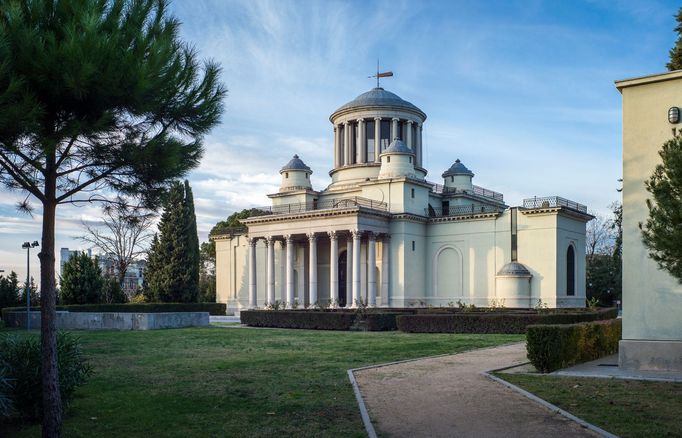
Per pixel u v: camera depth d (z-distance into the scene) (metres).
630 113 19.61
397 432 11.80
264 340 32.78
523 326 37.22
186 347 28.73
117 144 12.58
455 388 16.38
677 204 12.47
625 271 19.39
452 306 60.75
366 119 77.19
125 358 24.06
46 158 11.94
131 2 12.23
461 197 75.19
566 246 62.12
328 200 72.94
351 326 43.38
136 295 78.88
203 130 13.66
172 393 16.06
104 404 14.73
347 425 12.34
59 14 11.36
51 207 12.06
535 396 14.94
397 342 31.09
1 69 10.09
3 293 63.41
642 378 17.36
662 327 18.77
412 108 78.19
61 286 63.81
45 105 10.98
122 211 13.91
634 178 19.38
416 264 67.62
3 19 10.79
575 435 11.34
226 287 80.56
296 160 76.06
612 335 25.36
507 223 63.47
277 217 69.12
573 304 62.25
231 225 107.88
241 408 14.07
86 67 10.49
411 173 69.94
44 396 11.53
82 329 43.75
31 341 13.84
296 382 17.62
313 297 66.31
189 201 74.31
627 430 11.56
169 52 12.17
